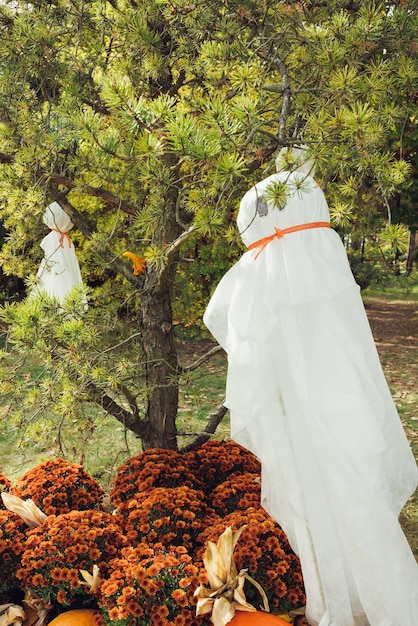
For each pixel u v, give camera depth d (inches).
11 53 112.6
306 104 85.6
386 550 82.6
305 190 76.8
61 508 107.3
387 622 83.5
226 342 97.9
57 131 108.7
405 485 90.2
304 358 85.4
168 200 103.2
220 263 287.7
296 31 87.8
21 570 91.5
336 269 87.3
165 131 78.4
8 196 117.6
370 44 82.4
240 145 71.7
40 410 114.5
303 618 95.2
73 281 183.0
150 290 131.1
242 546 94.5
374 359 89.9
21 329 105.0
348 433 83.0
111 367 118.1
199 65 105.5
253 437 91.3
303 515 89.3
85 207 234.8
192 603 85.4
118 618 82.3
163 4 103.0
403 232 67.1
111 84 77.2
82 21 117.8
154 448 130.5
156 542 99.4
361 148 70.0
